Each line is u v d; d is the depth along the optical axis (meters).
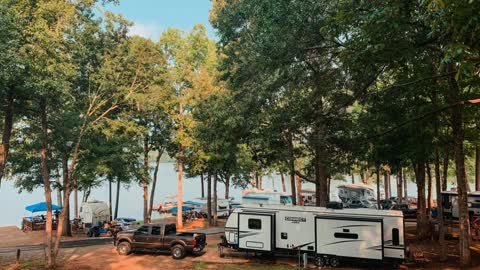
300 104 21.17
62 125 25.27
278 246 20.84
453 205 30.56
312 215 20.36
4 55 15.41
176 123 32.94
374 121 21.84
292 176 31.06
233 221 21.91
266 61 18.97
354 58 12.80
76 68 20.39
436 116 19.53
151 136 34.81
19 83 17.92
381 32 11.83
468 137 22.94
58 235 19.72
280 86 21.31
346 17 12.89
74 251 23.52
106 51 23.08
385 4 12.22
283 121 21.59
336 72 19.81
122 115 30.30
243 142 26.06
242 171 44.38
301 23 16.52
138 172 34.28
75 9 19.38
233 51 27.02
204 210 48.53
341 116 22.70
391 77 22.94
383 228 18.88
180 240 21.28
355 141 22.47
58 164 33.62
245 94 22.77
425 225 25.23
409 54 12.37
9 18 15.48
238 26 25.27
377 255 18.72
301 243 20.41
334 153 23.52
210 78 32.22
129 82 24.77
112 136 29.52
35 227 36.72
